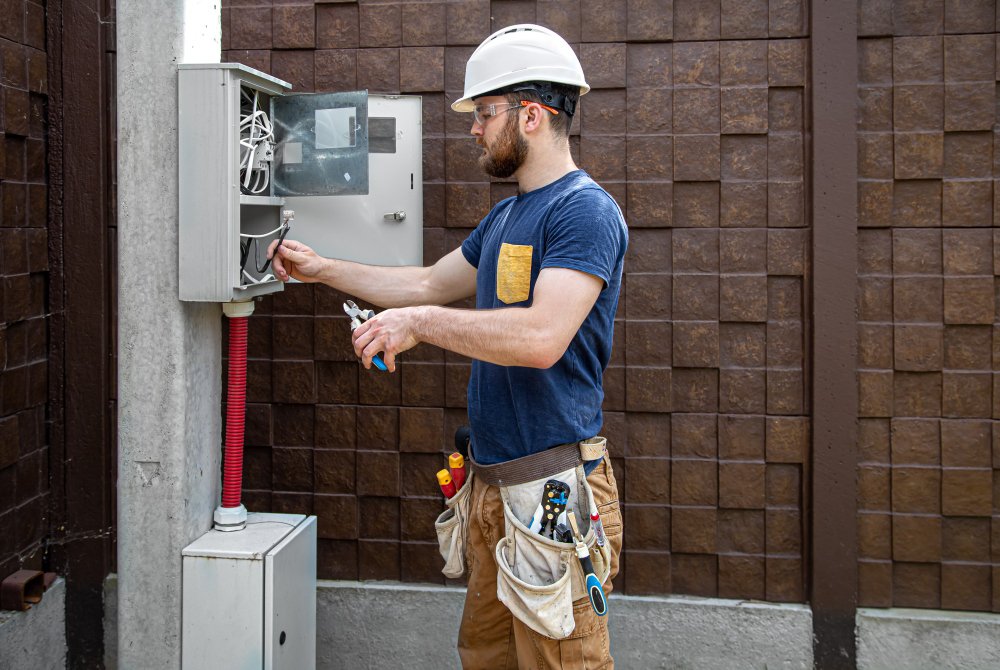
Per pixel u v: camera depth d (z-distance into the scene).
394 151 2.80
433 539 2.89
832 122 2.64
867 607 2.74
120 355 2.27
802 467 2.75
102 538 2.88
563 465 1.92
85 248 2.83
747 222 2.73
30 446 2.75
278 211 2.53
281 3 2.82
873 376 2.70
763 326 2.75
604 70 2.73
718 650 2.77
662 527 2.80
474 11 2.77
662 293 2.77
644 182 2.74
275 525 2.43
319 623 2.90
